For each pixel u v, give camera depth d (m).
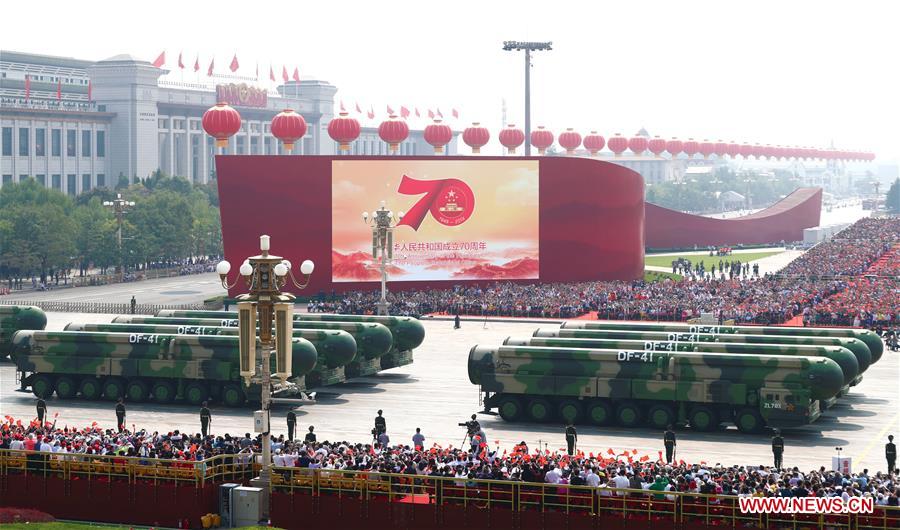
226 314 81.94
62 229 154.12
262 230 123.25
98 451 47.34
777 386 59.84
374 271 124.06
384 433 56.69
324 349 70.44
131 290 147.12
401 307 113.88
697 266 164.25
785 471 43.38
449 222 125.44
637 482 41.97
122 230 165.88
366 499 43.62
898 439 60.34
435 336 102.69
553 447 57.84
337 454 46.09
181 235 172.88
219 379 67.88
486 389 64.31
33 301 131.62
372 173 123.56
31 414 66.19
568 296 119.19
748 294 121.06
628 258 135.38
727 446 58.41
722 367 60.78
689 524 40.44
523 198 126.75
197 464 45.09
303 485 44.34
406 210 124.56
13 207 164.75
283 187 123.00
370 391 74.56
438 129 138.38
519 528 42.09
